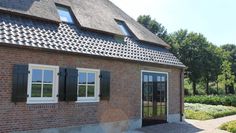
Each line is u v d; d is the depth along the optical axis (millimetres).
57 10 13477
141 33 17734
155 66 16281
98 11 16266
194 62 53688
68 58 11883
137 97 15031
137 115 14984
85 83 12562
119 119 13969
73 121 11922
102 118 13094
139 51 15820
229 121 17438
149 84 15867
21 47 10289
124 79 14297
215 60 55344
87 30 13984
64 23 13383
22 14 11641
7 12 11328
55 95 11383
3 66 9953
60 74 11531
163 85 16891
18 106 10273
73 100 11898
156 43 17906
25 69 10484
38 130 10773
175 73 17906
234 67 68188
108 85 13375
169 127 15508
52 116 11234
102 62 13219
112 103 13617
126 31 17141
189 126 16062
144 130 14492
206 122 17781
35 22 12039
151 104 15984
